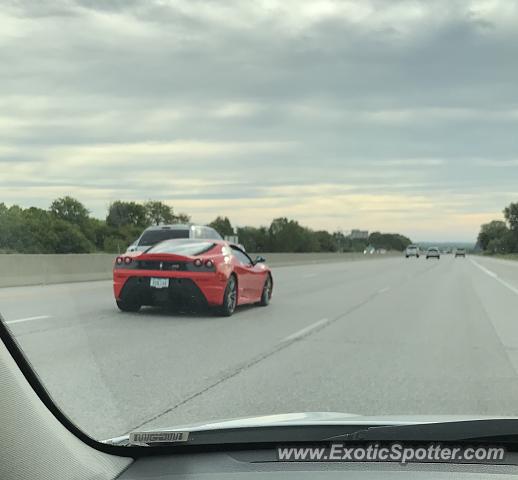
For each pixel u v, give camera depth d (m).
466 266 54.28
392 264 59.56
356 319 13.37
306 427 2.86
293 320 12.98
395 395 6.57
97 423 5.28
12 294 16.98
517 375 7.67
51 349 8.73
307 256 58.81
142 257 12.76
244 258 14.71
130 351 8.89
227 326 11.77
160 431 2.76
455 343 10.23
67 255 22.75
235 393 6.56
